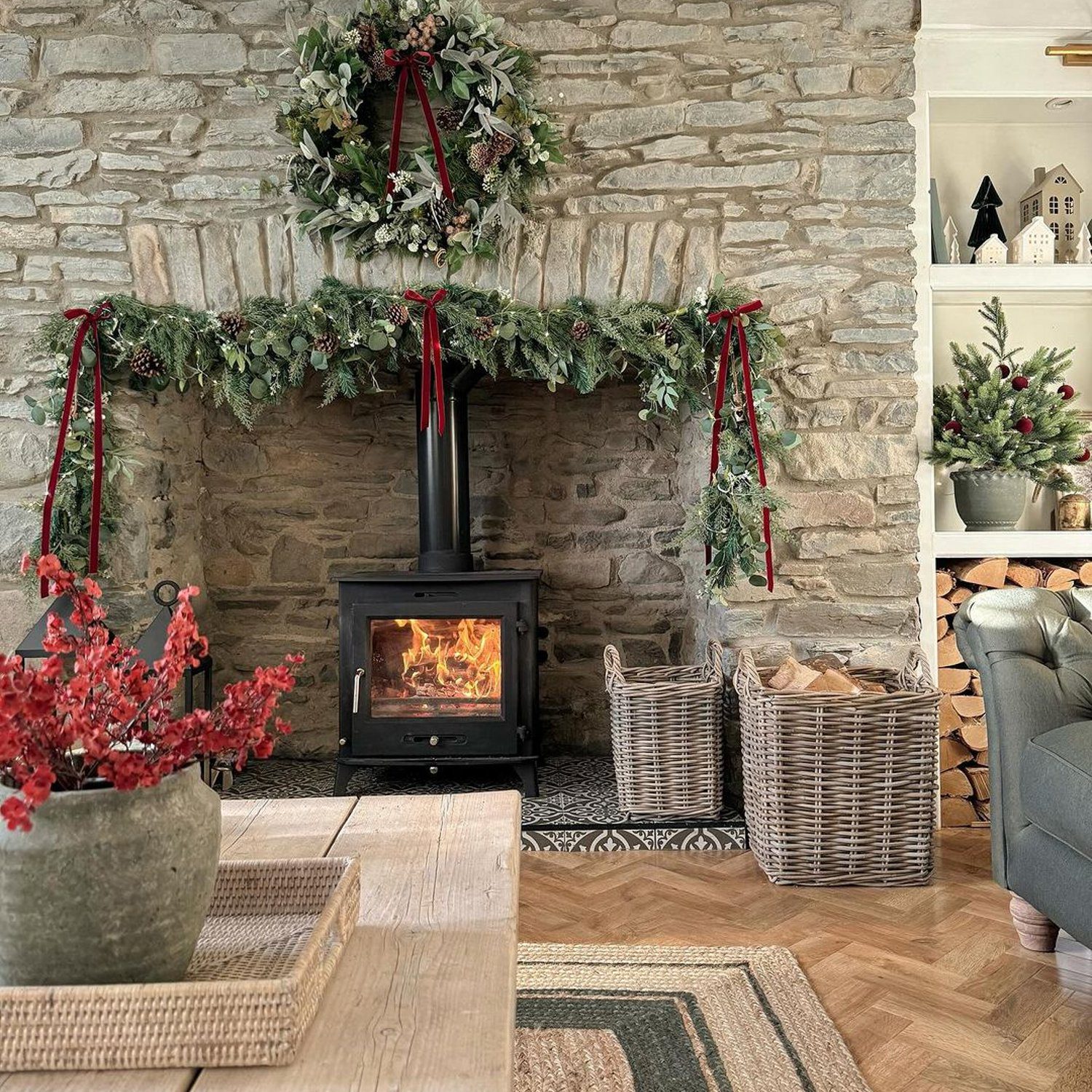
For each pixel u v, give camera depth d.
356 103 3.04
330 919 0.96
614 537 3.83
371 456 3.81
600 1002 2.01
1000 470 3.28
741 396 3.08
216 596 3.78
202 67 3.10
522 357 3.13
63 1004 0.81
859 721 2.64
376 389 3.15
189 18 3.11
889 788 2.67
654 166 3.14
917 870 2.69
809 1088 1.69
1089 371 3.72
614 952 2.25
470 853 1.36
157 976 0.89
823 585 3.15
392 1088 0.77
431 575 3.15
